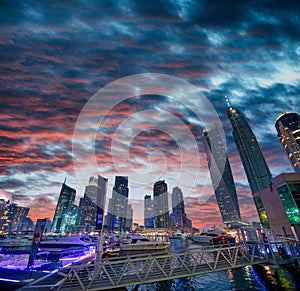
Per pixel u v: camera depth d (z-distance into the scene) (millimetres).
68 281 13297
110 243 51406
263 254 19234
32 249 15906
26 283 12812
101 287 11977
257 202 46781
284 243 19203
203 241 71875
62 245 40469
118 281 12609
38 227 16578
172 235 147250
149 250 51219
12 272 15359
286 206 34188
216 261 16016
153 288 17844
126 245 52094
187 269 14914
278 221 36562
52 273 15242
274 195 37781
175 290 17016
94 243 46188
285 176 34031
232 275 20109
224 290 15844
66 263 21828
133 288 17953
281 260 17578
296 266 17094
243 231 23641
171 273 14344
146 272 13625
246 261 17781
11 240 50312
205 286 17438
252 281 17250
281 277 15969
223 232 74938
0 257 22531
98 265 12766
